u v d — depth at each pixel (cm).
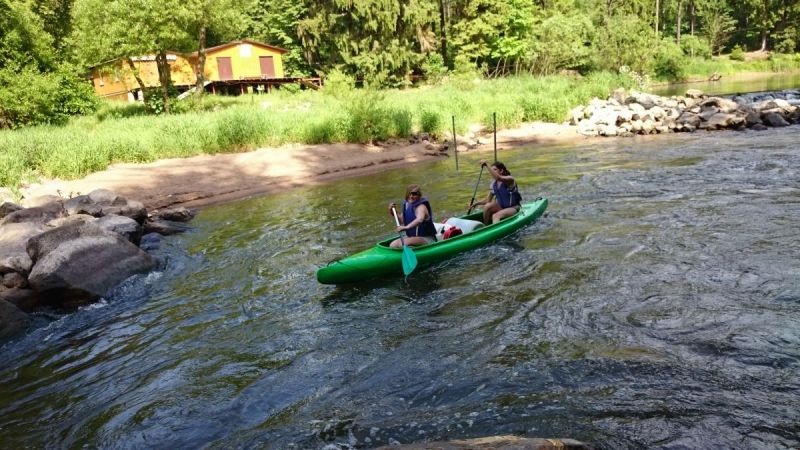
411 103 2316
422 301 654
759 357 457
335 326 610
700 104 2078
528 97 2358
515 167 1487
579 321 555
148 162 1638
